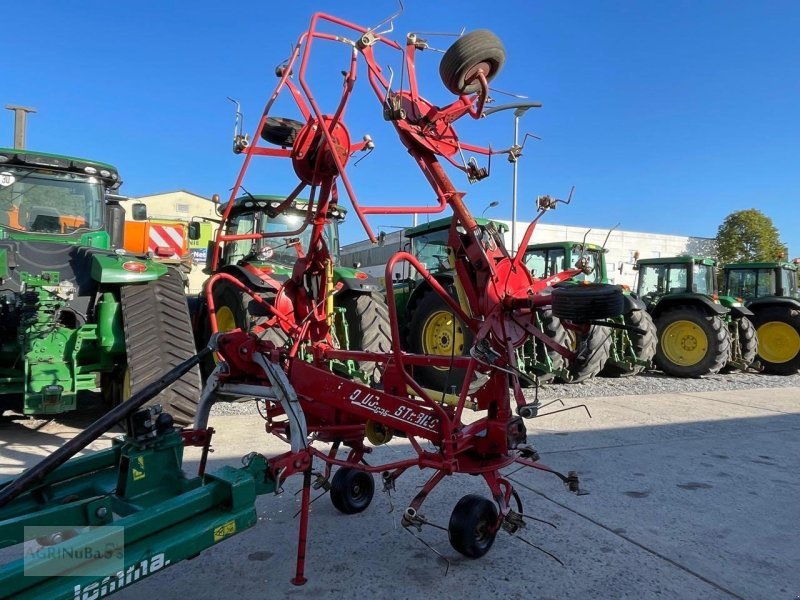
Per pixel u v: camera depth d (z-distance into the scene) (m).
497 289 2.92
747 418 6.00
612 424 5.54
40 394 4.10
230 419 5.11
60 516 1.94
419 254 8.00
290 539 2.88
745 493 3.67
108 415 2.20
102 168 5.54
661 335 9.74
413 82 2.88
